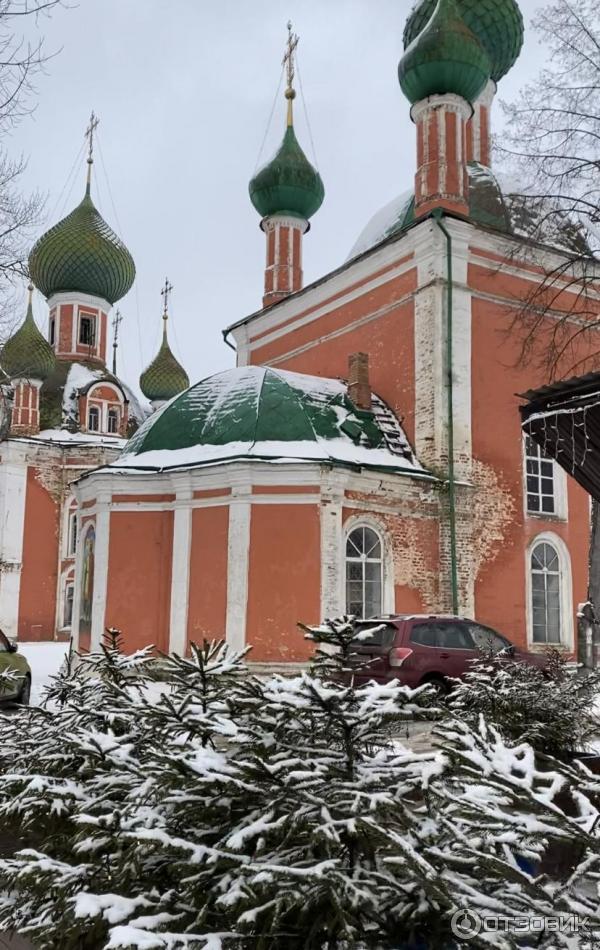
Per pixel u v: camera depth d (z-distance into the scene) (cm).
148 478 1833
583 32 1416
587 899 320
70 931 355
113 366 4844
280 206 2758
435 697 411
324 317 2333
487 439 1992
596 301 2191
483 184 2348
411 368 2009
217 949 311
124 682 594
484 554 1948
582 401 613
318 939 341
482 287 2038
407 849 309
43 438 3588
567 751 730
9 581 3391
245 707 398
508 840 325
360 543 1783
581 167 1453
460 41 2056
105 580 1825
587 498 2172
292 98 2827
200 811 378
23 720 582
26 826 462
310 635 438
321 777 356
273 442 1775
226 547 1722
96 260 3959
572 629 2066
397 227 2472
